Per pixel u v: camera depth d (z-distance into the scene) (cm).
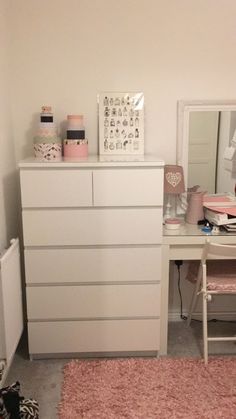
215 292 224
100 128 249
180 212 266
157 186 216
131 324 232
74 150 233
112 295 228
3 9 230
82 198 215
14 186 254
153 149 260
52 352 234
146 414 188
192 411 189
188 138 257
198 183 263
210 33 246
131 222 219
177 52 248
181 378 214
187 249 230
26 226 217
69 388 206
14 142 255
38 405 191
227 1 243
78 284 227
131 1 241
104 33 244
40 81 248
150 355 239
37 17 241
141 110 249
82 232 219
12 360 230
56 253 221
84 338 233
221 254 218
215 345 250
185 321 283
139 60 248
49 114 231
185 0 242
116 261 224
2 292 192
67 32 243
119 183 214
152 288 228
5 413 170
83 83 250
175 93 253
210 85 253
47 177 212
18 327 225
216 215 235
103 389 206
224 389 205
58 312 229
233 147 260
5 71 236
